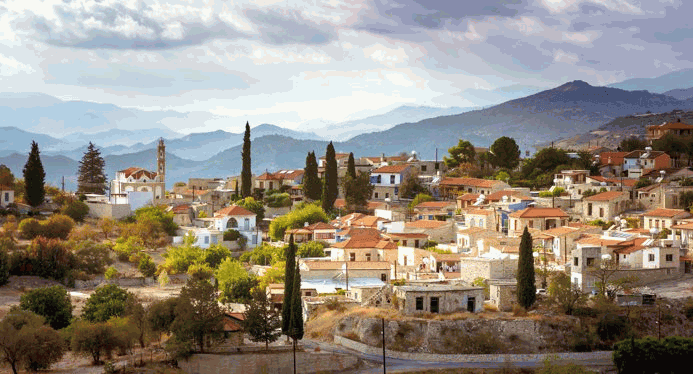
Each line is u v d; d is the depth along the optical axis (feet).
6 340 395.96
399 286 455.63
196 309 411.13
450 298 435.53
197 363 392.06
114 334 419.54
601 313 430.61
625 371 386.93
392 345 411.34
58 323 485.97
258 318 411.75
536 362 400.47
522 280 441.68
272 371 390.83
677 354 382.42
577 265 473.67
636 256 504.84
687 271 501.15
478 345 408.67
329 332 440.86
